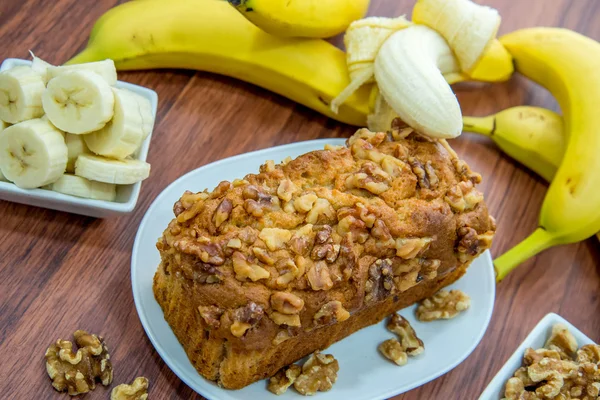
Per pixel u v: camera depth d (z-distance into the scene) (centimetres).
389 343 45
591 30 59
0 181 43
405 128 46
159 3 50
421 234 42
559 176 50
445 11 49
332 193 42
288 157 44
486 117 53
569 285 51
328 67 50
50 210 46
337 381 44
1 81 43
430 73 46
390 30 49
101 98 42
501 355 48
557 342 46
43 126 42
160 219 46
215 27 49
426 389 47
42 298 44
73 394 42
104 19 50
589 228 49
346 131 53
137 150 46
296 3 47
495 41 53
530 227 52
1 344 43
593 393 44
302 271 40
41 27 51
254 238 40
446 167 45
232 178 48
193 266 40
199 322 41
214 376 42
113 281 46
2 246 45
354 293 41
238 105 52
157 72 52
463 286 48
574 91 51
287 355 43
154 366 44
